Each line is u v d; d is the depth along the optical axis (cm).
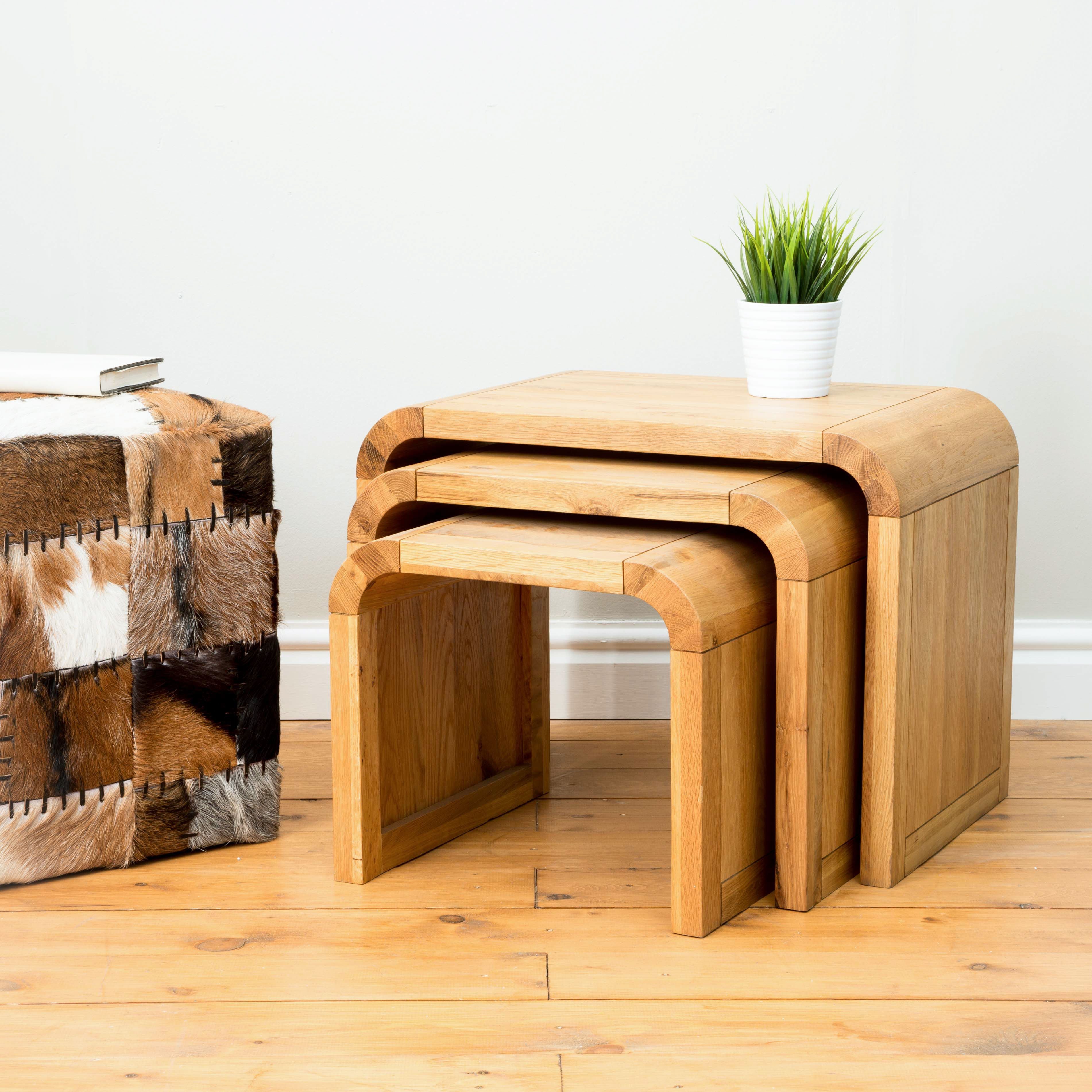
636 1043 105
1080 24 170
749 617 123
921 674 133
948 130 174
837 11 174
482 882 135
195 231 183
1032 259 176
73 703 132
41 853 133
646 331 183
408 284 183
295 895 132
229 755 141
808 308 141
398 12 177
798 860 126
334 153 181
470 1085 100
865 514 132
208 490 136
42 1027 108
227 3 178
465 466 134
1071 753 170
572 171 180
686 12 175
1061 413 178
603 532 129
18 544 127
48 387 136
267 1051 104
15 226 184
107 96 181
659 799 158
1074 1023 107
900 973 115
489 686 152
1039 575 182
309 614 190
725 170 178
